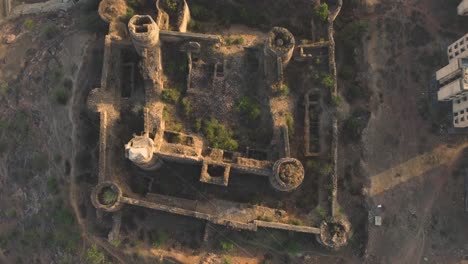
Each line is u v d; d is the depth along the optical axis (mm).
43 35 67500
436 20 63812
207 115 59406
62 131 60500
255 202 57844
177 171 59469
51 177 60062
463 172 59938
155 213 57688
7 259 63469
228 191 58812
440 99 59625
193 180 59062
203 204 57656
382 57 62812
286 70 60000
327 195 56938
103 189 53938
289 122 57469
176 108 59219
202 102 59469
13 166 63094
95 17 63094
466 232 58781
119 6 59250
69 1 72062
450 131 60688
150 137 55844
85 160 58719
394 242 58594
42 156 61188
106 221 57094
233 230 57312
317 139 58875
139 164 53500
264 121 58969
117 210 55844
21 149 62719
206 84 59875
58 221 59000
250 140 58875
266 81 58469
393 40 63219
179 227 57531
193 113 59312
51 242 59594
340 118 60281
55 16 70688
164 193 58750
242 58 60125
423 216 59156
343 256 58094
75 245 57781
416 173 60094
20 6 73750
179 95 59344
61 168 59719
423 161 60406
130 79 59906
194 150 55906
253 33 61844
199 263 56312
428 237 58719
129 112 58625
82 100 59781
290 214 57594
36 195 61375
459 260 58281
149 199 57656
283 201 58250
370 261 58156
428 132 61031
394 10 64062
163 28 58031
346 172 59656
